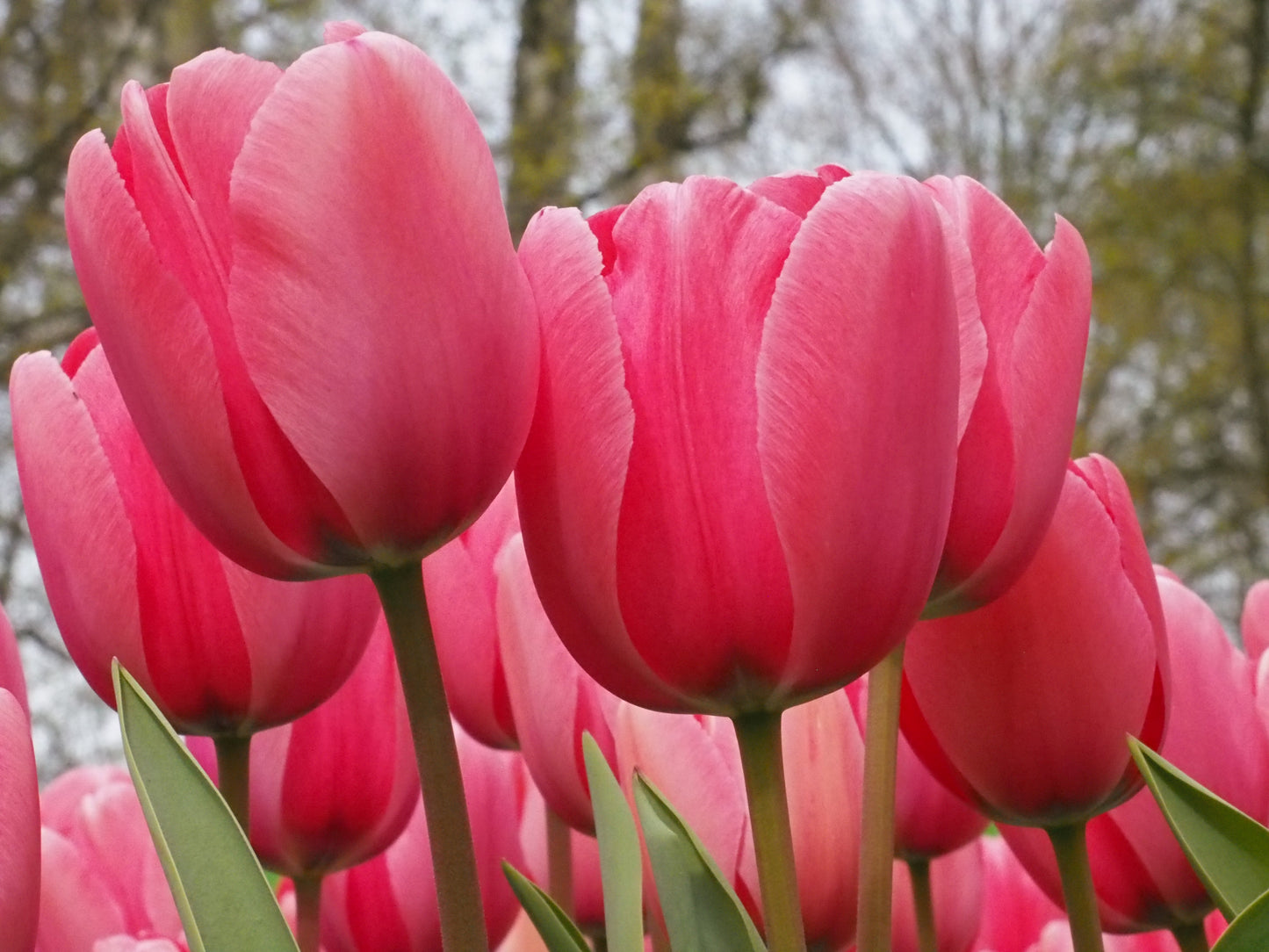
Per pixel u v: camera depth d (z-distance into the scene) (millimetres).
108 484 274
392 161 219
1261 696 344
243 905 211
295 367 221
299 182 218
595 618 241
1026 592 288
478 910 244
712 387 233
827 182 258
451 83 230
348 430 223
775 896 245
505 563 346
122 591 275
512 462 237
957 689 295
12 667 262
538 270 245
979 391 258
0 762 228
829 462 226
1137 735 292
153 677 281
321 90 218
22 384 281
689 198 238
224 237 228
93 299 235
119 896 358
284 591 283
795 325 226
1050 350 260
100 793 368
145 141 230
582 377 234
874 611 234
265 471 229
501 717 373
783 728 328
